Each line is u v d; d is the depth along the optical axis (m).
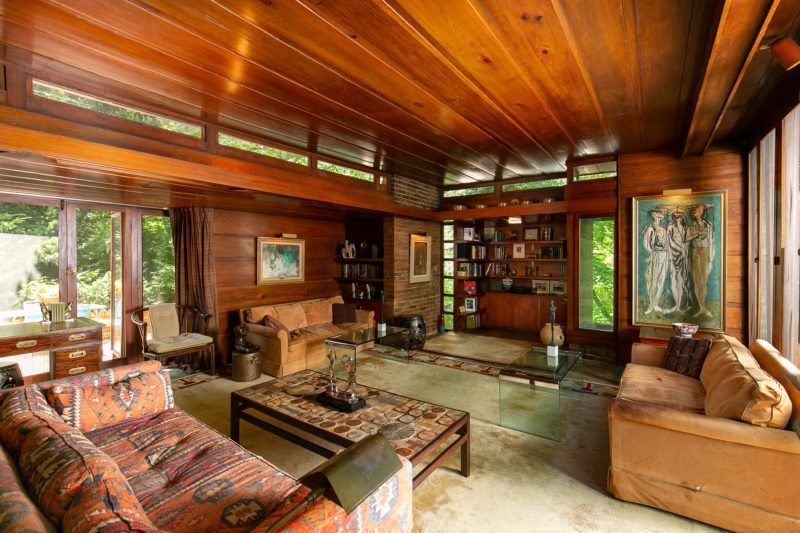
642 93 2.90
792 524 1.79
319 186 4.32
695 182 4.39
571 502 2.17
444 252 7.36
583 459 2.63
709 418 1.97
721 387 2.28
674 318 4.51
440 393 3.90
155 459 1.91
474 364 4.94
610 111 3.29
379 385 4.14
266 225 5.66
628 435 2.15
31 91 2.39
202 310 4.79
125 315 4.68
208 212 4.82
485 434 3.00
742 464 1.88
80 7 1.77
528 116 3.38
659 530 1.95
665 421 2.03
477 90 2.80
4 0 1.70
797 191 2.65
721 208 4.25
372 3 1.80
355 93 2.82
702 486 1.97
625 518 2.04
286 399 2.69
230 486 1.63
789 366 2.31
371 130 3.70
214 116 3.27
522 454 2.70
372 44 2.16
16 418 1.62
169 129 3.15
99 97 2.69
